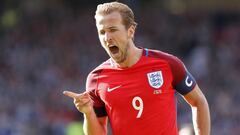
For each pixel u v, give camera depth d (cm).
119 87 1323
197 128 1380
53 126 4475
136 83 1320
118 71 1334
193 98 1373
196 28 6962
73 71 5825
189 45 6712
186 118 4116
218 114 5044
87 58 6094
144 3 7181
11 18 6762
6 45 6109
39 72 5625
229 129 4800
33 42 6288
